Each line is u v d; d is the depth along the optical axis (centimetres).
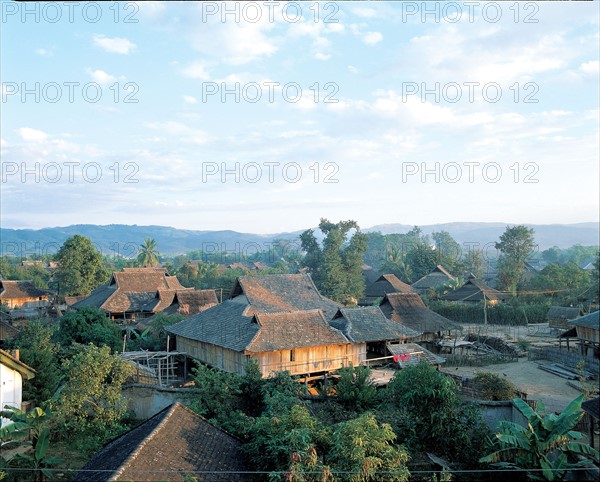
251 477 1805
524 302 8344
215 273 11231
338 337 3581
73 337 4131
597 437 2512
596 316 4359
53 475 2223
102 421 2627
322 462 1862
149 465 1576
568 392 3697
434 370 2567
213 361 3638
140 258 12012
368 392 2703
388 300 5456
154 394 2958
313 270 10125
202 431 1964
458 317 7738
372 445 1884
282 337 3397
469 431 2338
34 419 2203
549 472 1820
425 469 2183
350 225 9688
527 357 5038
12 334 4281
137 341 4722
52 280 10450
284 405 2512
